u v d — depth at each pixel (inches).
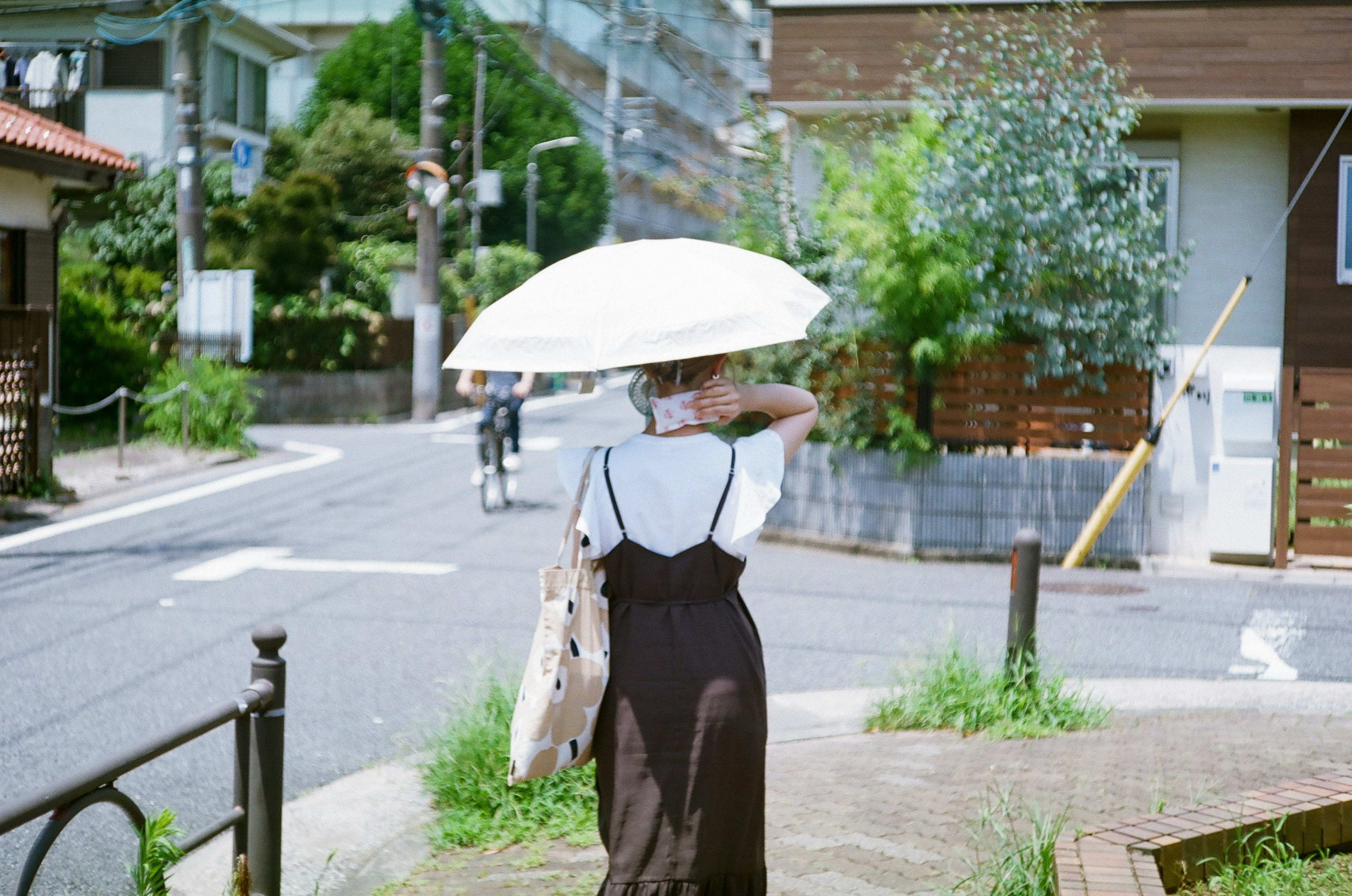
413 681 271.9
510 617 332.8
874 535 450.9
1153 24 533.3
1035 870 146.0
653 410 111.8
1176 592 382.3
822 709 257.1
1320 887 144.3
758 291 109.6
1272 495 416.2
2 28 1121.4
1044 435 438.6
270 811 141.2
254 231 1056.2
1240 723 243.6
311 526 474.3
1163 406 427.2
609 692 109.1
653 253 112.2
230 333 788.0
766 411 118.3
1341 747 222.8
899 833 179.6
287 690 264.4
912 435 439.2
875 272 425.4
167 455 656.4
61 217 711.7
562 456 111.7
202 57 1188.5
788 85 560.1
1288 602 366.9
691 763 106.8
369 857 180.9
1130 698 267.4
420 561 410.0
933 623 335.0
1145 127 561.0
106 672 275.6
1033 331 434.9
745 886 110.0
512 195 1721.2
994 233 430.0
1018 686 243.1
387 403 1016.9
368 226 1370.6
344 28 1958.7
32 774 211.3
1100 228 429.1
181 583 370.6
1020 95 445.4
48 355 521.7
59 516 487.8
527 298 111.8
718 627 109.6
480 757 196.1
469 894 162.7
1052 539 432.1
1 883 167.2
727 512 109.5
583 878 166.9
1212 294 561.9
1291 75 526.3
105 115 1161.4
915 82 482.9
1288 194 551.5
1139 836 145.2
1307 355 550.6
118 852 179.8
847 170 452.1
